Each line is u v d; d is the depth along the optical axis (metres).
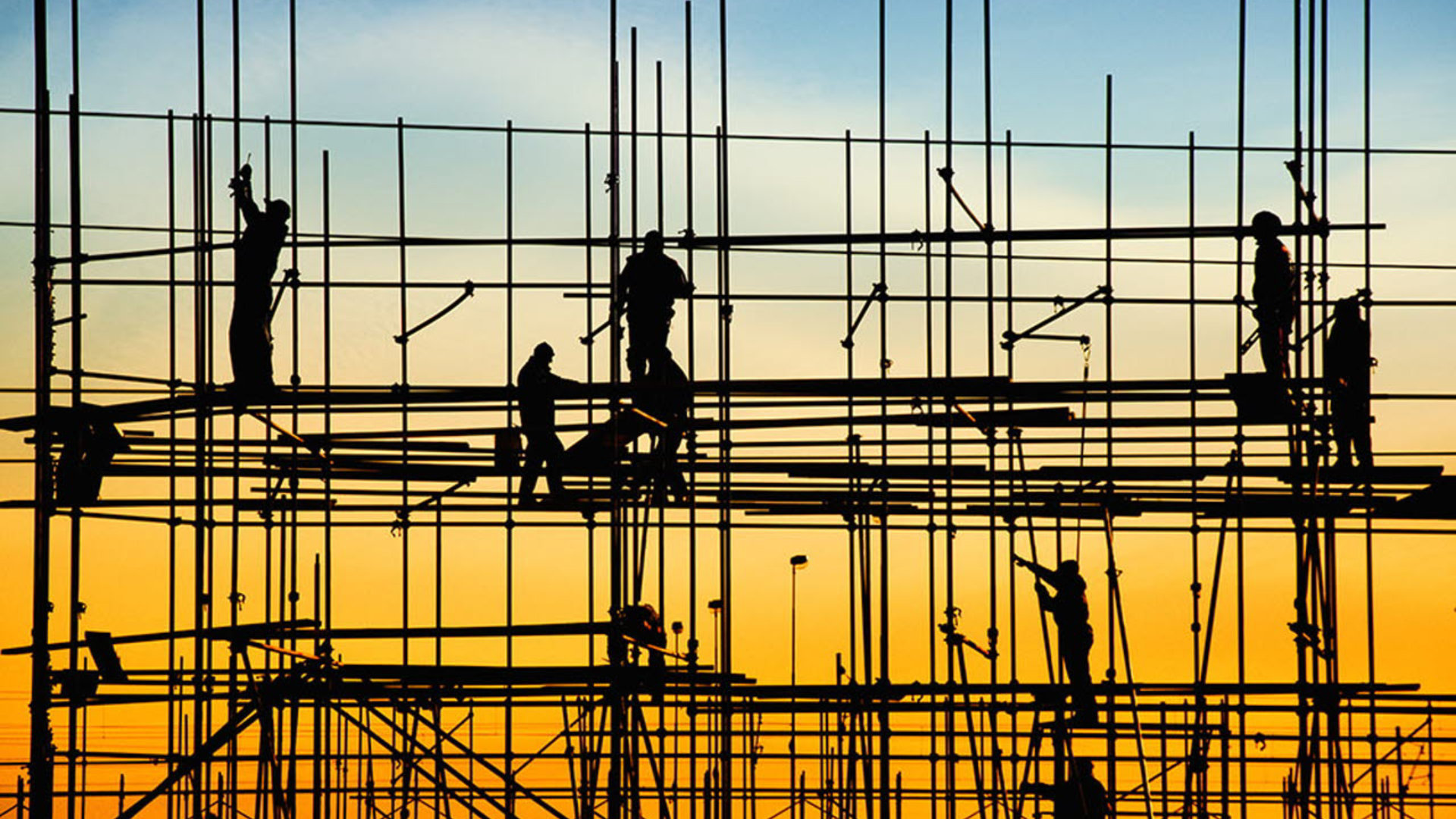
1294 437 24.02
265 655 25.05
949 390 22.77
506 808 23.53
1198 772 25.14
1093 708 24.19
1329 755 26.03
